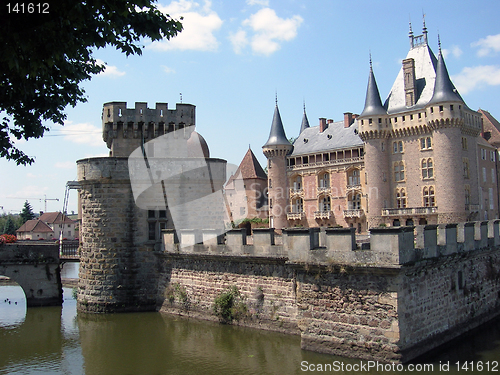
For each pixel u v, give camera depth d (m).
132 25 11.91
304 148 78.44
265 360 17.41
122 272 25.94
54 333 23.14
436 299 17.56
